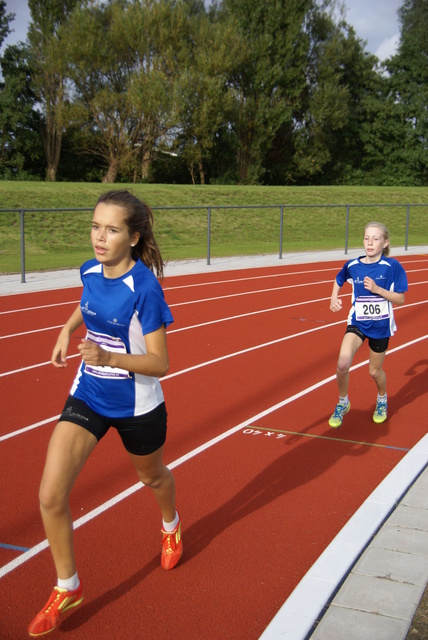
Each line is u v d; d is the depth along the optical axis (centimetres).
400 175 5084
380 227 474
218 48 3847
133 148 3916
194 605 261
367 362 689
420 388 589
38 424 486
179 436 459
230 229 2356
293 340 797
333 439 457
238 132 4200
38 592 269
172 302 1065
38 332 832
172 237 2152
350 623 240
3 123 4000
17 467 404
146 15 3725
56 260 1567
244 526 329
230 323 901
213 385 593
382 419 491
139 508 349
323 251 1923
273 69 4025
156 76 3638
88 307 254
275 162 4600
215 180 4219
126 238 245
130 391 250
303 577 274
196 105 3812
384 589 263
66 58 3744
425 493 357
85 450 246
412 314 989
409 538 305
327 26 4341
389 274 473
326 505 354
